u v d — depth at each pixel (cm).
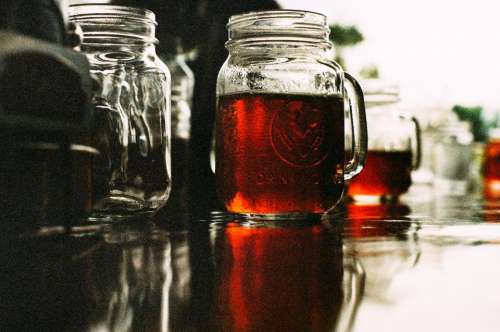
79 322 29
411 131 87
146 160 56
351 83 62
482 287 35
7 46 41
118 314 30
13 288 35
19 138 42
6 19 42
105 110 53
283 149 54
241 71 57
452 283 36
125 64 56
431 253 43
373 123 83
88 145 48
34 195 43
